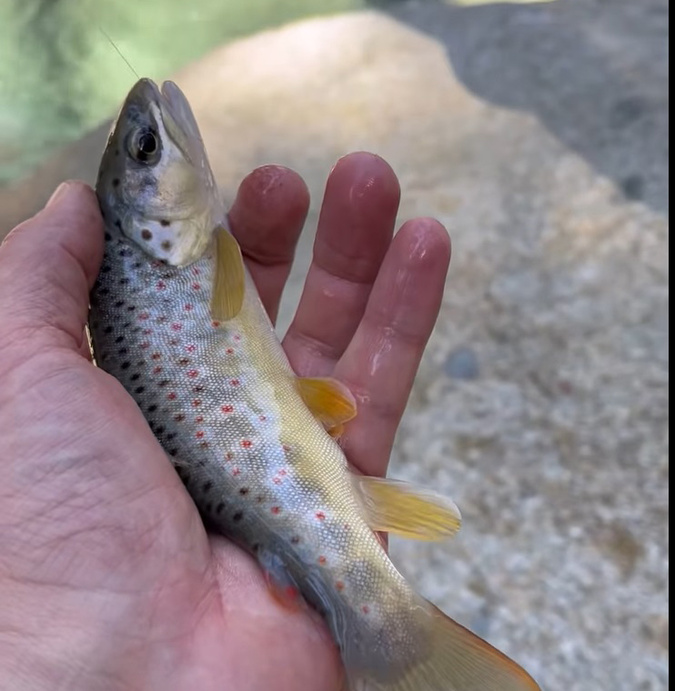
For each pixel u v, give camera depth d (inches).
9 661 4.1
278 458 5.2
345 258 6.5
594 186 13.3
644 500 9.2
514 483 9.6
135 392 5.2
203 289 5.5
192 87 18.2
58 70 19.8
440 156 14.9
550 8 18.3
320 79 17.9
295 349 6.8
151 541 4.5
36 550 4.3
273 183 6.4
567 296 11.7
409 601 5.0
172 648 4.5
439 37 18.3
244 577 5.0
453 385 10.7
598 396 10.3
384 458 6.4
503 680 4.8
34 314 4.7
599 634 8.2
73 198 5.1
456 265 12.4
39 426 4.5
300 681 4.7
